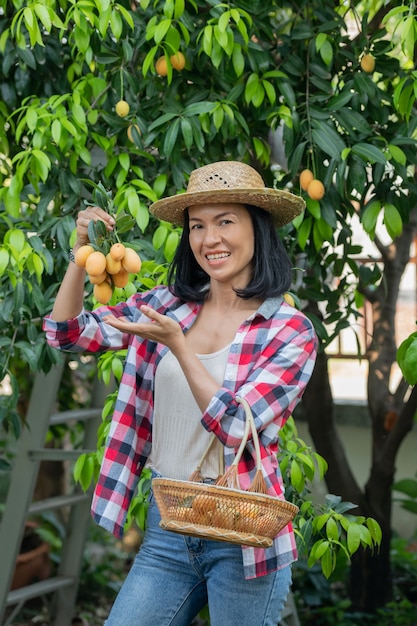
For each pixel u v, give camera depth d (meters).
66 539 4.51
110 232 2.19
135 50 3.09
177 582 2.25
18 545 3.94
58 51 3.28
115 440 2.30
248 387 2.06
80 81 3.07
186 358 2.03
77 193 3.10
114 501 2.28
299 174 3.21
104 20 2.78
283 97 3.12
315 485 5.75
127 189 2.88
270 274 2.22
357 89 2.98
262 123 3.24
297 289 3.32
